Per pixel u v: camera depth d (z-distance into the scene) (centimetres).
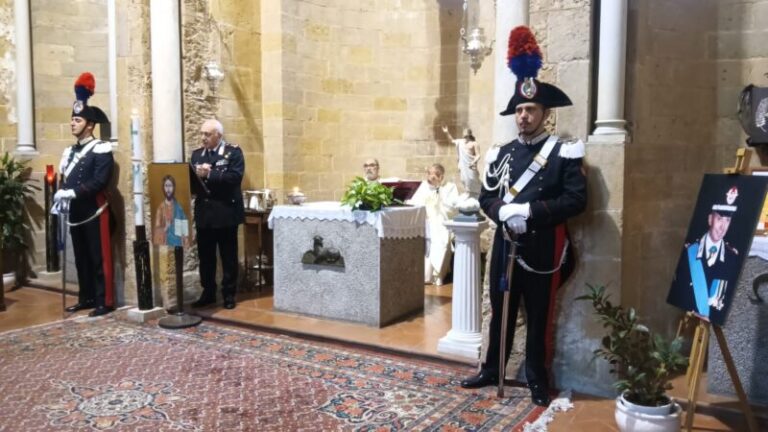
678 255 433
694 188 440
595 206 367
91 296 595
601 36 368
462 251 440
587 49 371
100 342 479
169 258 579
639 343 299
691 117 437
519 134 367
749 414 300
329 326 513
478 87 748
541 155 349
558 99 347
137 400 360
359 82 787
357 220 516
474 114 754
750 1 434
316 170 745
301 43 717
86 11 754
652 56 413
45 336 495
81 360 433
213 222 562
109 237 580
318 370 414
